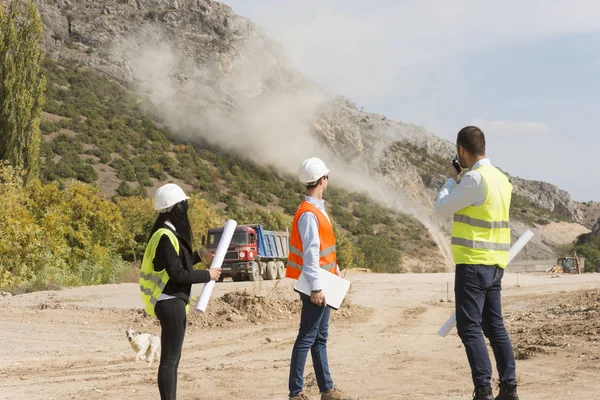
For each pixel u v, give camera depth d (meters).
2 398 7.36
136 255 39.56
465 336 5.03
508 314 17.72
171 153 109.25
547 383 6.72
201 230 41.88
